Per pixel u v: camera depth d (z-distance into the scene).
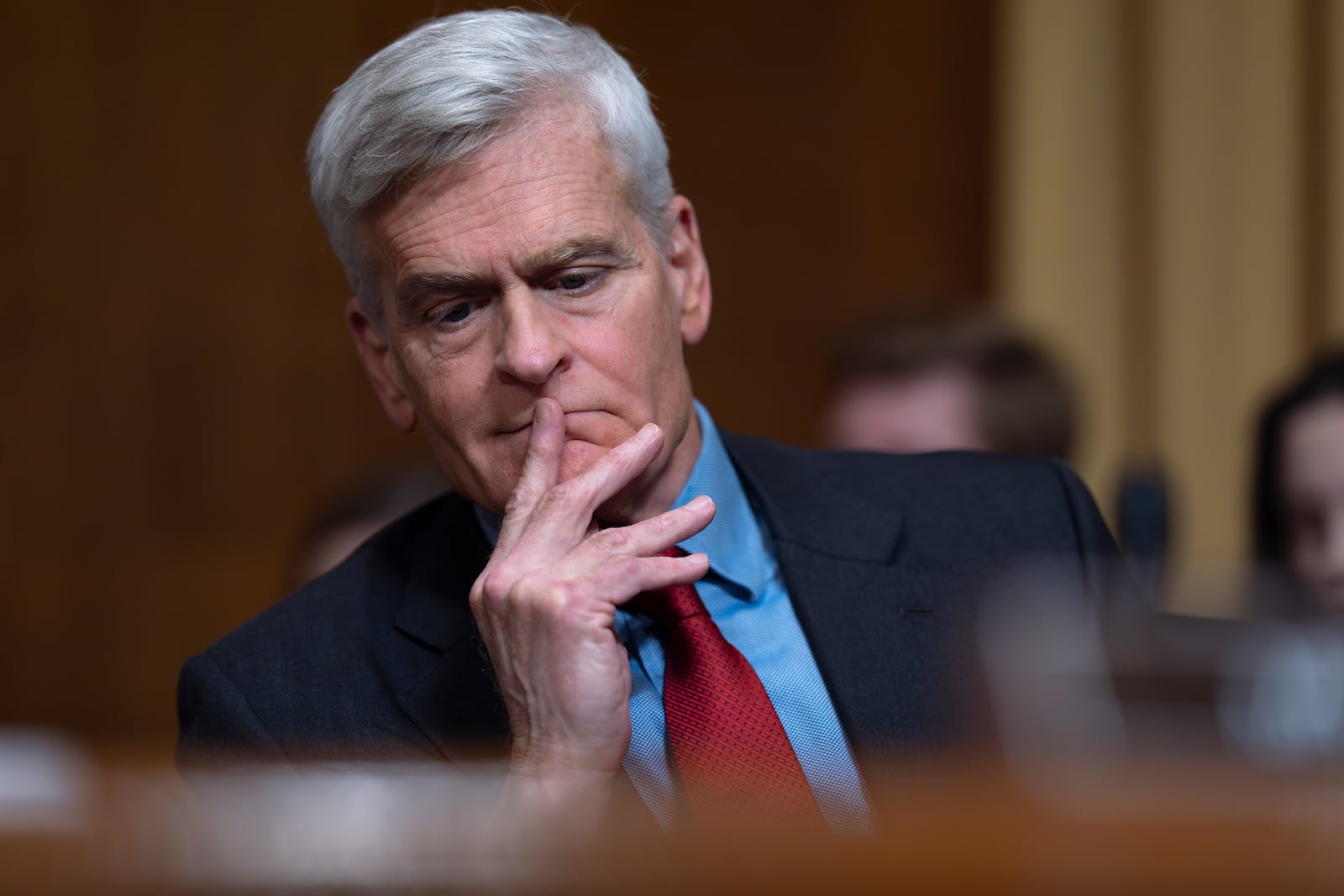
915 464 2.96
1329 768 0.94
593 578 2.17
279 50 7.30
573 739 2.11
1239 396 6.72
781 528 2.71
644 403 2.42
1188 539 6.68
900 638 2.56
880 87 7.42
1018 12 6.98
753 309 7.36
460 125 2.29
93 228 7.25
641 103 2.51
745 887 0.70
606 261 2.38
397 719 2.50
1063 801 0.80
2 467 7.21
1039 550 2.73
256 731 2.49
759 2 7.40
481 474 2.45
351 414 7.37
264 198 7.31
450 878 0.73
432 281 2.36
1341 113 6.63
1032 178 6.89
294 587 4.38
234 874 0.73
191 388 7.28
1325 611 1.37
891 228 7.39
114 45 7.25
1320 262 6.71
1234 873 0.66
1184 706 1.32
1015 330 4.80
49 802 0.89
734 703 2.34
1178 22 6.76
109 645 7.22
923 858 0.69
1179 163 6.75
